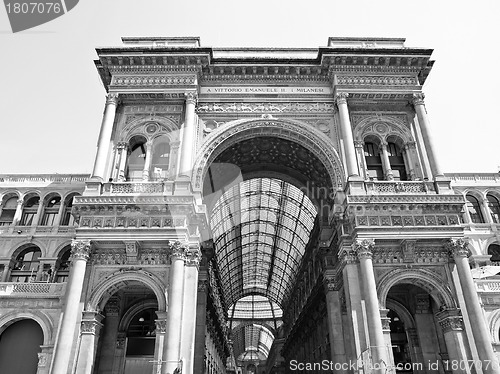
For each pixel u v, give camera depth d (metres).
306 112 36.12
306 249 51.88
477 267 38.69
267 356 118.12
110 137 33.94
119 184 31.92
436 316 30.08
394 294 35.31
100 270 29.44
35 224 41.41
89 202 30.12
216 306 56.72
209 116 35.91
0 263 39.28
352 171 32.56
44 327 30.39
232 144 35.66
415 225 30.20
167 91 35.38
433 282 29.58
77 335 27.19
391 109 36.78
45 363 28.81
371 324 27.03
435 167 33.09
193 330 27.45
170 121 35.25
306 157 37.66
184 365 26.06
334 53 36.28
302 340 59.59
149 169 33.50
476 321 27.58
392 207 30.69
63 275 39.28
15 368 30.11
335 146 34.66
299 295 63.91
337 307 35.31
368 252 29.09
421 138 34.94
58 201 43.44
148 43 38.12
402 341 35.75
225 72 37.09
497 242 42.66
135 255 29.61
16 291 31.91
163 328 27.48
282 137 35.94
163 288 28.75
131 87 35.59
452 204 30.81
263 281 88.44
